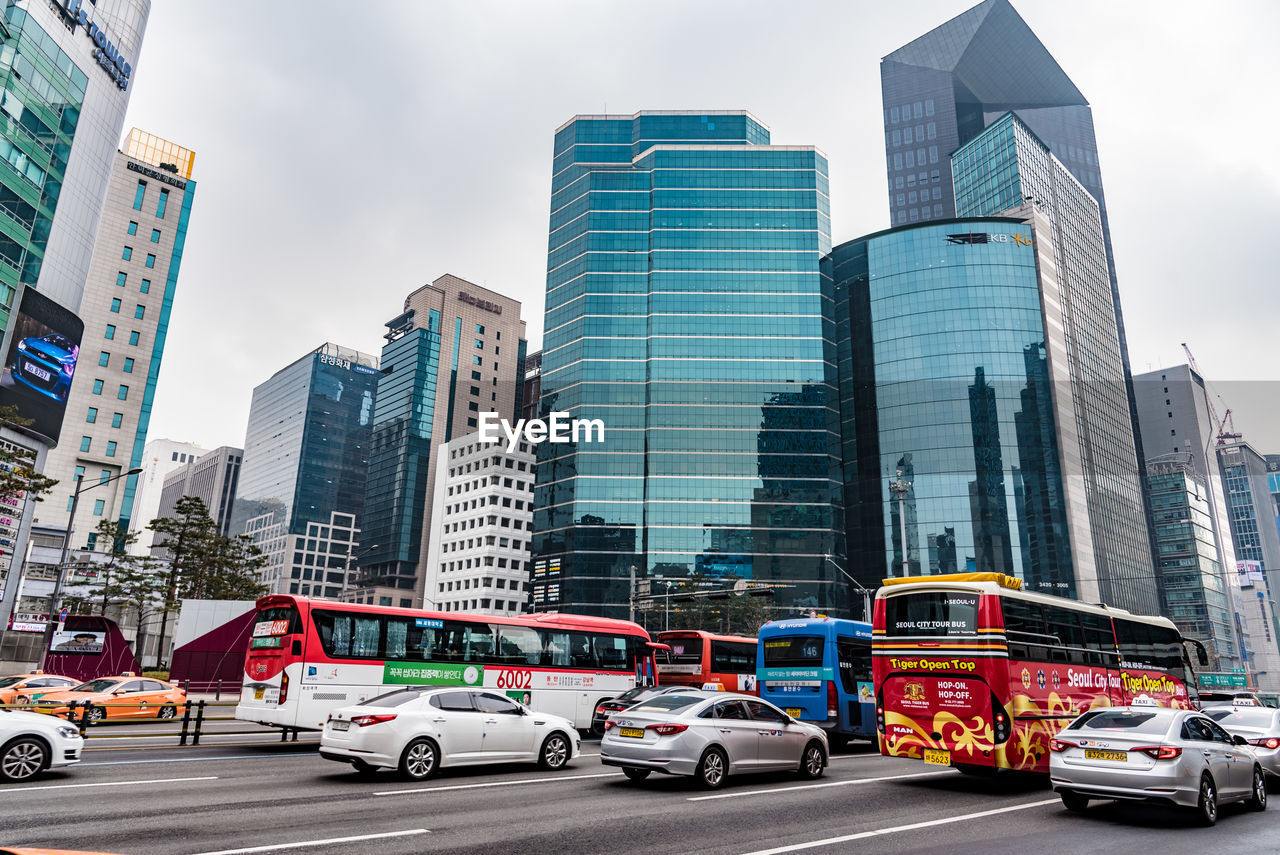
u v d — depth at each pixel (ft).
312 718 57.57
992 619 45.47
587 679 75.82
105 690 87.51
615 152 450.30
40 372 185.37
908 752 46.88
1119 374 506.07
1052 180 504.84
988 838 31.58
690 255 400.06
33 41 193.77
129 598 195.21
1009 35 594.65
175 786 41.11
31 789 38.88
